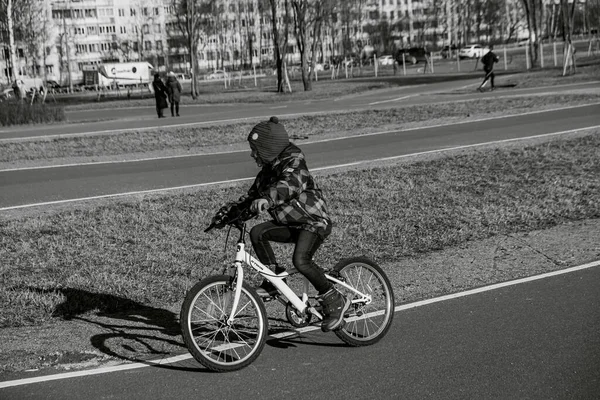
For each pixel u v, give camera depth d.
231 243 9.20
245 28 117.94
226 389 4.98
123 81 80.88
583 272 7.67
